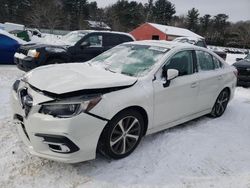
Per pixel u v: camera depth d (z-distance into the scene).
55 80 3.51
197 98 4.91
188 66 4.77
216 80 5.35
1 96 6.18
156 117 4.13
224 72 5.66
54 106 3.16
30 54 8.14
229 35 77.38
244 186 3.44
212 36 80.44
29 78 3.71
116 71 4.24
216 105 5.65
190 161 3.89
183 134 4.70
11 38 10.66
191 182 3.43
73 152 3.19
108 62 4.61
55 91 3.21
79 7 68.94
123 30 65.69
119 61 4.54
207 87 5.11
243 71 10.05
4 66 10.39
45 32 52.62
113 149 3.63
